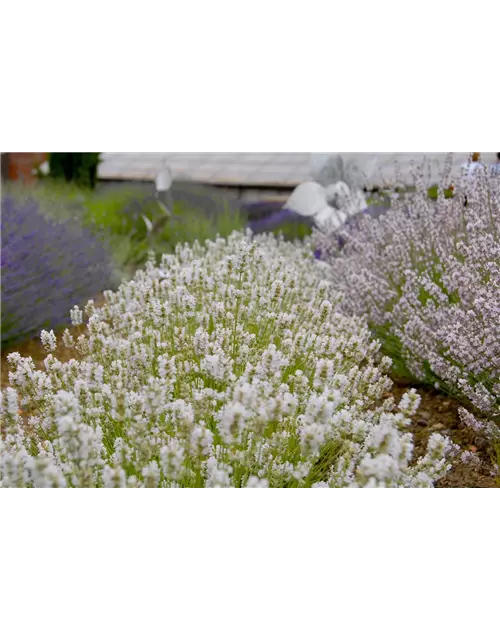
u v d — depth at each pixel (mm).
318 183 7461
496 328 2371
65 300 4203
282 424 1938
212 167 10766
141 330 2420
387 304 3486
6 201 4547
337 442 1972
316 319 2807
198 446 1577
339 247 5070
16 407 1748
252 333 2559
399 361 3385
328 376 1841
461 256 3211
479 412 2756
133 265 5914
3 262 3738
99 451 1718
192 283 2928
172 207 7199
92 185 8953
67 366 2072
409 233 3574
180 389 2098
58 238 4629
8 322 3721
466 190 3449
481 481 2334
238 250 3012
